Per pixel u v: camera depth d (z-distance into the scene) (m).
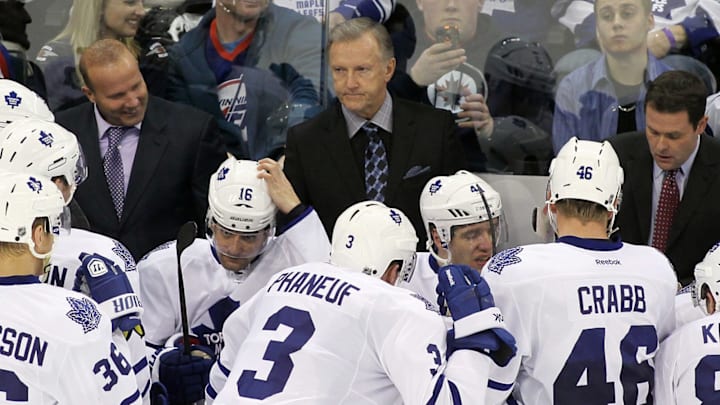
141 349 13.28
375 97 18.05
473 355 11.37
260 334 11.80
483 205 14.33
